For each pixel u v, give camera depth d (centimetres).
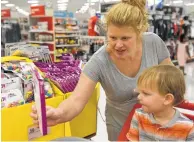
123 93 129
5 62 166
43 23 773
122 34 106
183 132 108
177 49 727
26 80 154
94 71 124
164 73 107
